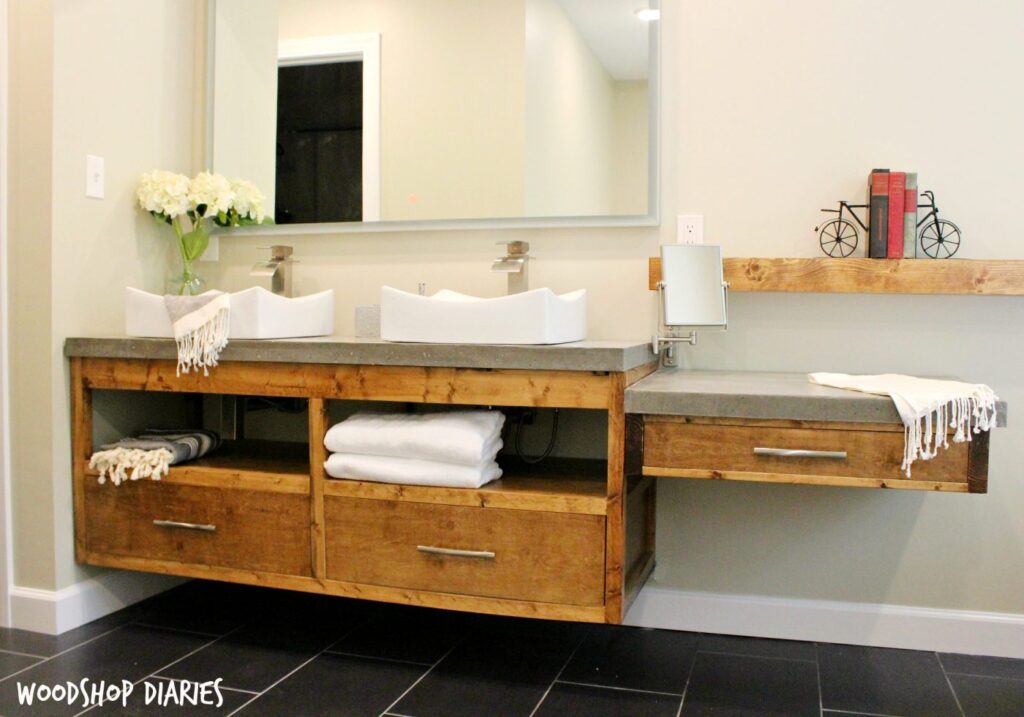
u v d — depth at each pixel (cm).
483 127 243
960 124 212
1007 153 209
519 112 240
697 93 227
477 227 244
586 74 233
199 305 214
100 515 227
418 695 190
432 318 199
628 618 235
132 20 245
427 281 250
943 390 168
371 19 253
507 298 194
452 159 246
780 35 221
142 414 251
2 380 227
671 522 232
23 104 223
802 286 211
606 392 181
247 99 265
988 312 212
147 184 244
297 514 208
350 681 197
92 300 235
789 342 224
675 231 230
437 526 196
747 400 171
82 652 212
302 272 262
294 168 262
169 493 220
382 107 253
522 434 243
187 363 214
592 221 234
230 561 215
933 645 216
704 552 230
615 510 183
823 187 220
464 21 244
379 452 200
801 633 224
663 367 230
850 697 188
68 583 228
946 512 215
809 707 184
